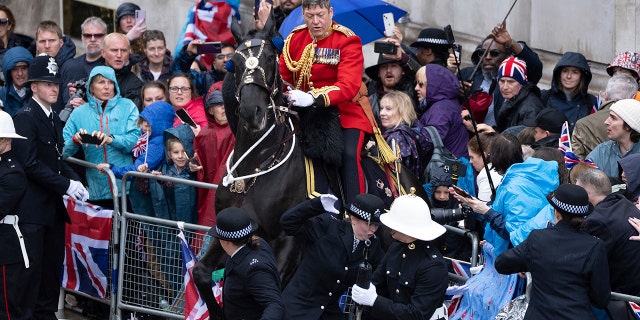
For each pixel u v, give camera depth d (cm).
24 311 3597
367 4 4303
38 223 3625
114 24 5066
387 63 4197
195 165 3812
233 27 3244
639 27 5797
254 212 3112
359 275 2830
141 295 3719
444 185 3669
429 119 3984
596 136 3766
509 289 3134
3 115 3478
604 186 3003
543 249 2842
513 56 4397
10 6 4988
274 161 3138
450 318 3312
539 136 3888
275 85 3077
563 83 4241
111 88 4000
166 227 3656
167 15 5138
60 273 3809
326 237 2950
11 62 4238
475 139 3603
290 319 2928
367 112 3316
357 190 3183
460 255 3622
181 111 3953
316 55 3234
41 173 3616
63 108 4322
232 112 3206
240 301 2784
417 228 2867
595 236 2925
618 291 2950
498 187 3195
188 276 3512
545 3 5759
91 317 4019
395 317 2819
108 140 3906
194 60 4600
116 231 3747
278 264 3111
